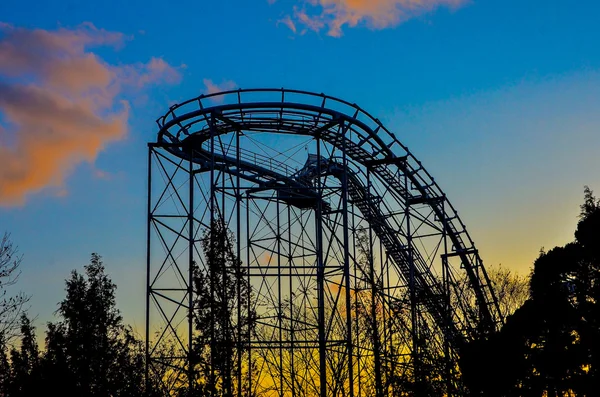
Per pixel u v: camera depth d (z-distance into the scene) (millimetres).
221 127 31844
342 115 30125
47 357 32469
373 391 35844
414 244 37188
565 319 35188
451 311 37125
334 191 33125
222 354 27016
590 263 35719
